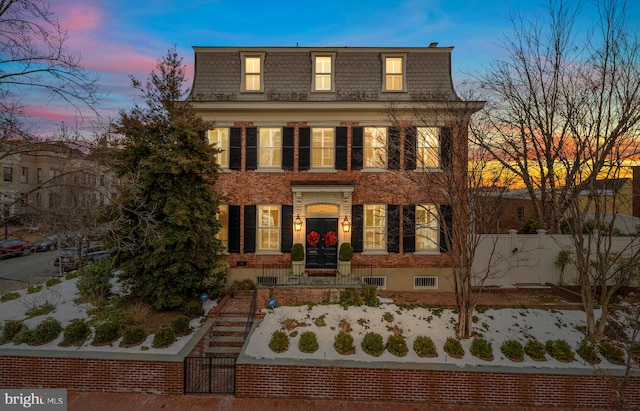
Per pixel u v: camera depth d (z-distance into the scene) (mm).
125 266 11641
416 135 13648
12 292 14430
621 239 14398
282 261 15156
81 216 11133
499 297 13391
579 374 8234
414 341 9375
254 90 15328
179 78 12992
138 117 12312
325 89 15383
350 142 15156
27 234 10633
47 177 30484
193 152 12164
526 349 9188
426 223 14930
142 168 11602
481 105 14695
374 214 15305
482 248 14930
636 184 17984
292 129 15219
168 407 7973
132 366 8484
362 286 12383
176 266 11422
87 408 7887
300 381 8438
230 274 15109
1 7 8344
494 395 8305
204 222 12211
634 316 11172
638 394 8164
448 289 14938
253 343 9477
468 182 11734
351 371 8438
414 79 15383
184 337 9930
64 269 20734
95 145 12414
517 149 15320
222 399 8367
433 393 8359
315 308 11516
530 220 18719
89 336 9594
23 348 8922
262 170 15203
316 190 14625
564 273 14883
